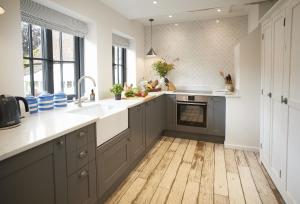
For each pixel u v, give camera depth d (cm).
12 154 110
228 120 365
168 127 442
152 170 286
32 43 245
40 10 229
